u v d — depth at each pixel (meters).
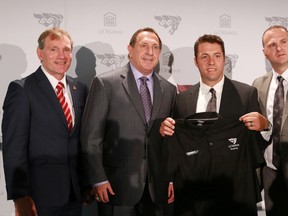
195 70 2.65
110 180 2.00
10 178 1.78
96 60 2.52
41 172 1.87
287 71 2.19
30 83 1.89
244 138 1.86
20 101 1.83
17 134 1.80
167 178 1.84
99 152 1.94
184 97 2.12
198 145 1.86
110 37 2.53
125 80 2.02
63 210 1.96
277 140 2.10
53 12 2.45
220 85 2.10
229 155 1.86
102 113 1.97
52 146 1.87
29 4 2.42
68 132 1.93
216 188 1.87
